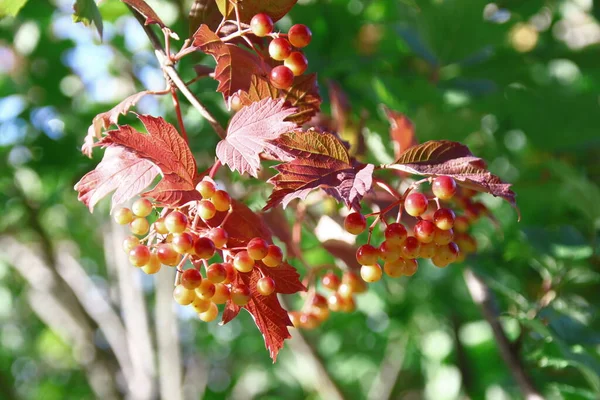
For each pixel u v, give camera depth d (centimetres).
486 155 77
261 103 39
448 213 39
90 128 43
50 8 79
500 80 72
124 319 98
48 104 81
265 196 58
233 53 41
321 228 50
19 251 113
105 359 105
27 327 176
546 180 71
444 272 84
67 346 162
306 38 40
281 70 40
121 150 40
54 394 166
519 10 77
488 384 89
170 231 38
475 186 38
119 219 40
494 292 64
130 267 90
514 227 71
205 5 43
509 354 56
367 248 39
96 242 133
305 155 37
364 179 37
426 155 38
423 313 91
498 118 73
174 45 61
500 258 67
